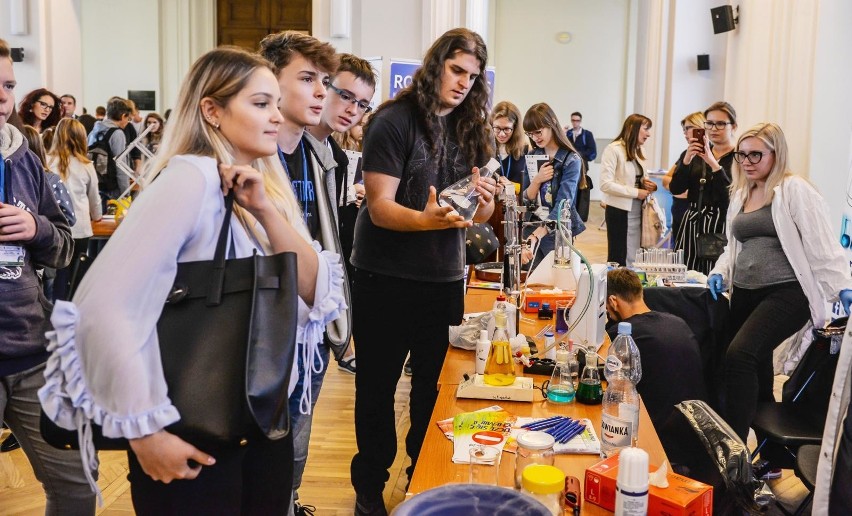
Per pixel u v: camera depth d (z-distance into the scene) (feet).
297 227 6.05
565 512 5.36
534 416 7.24
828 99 17.79
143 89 45.65
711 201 16.75
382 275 9.40
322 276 5.72
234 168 5.02
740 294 12.28
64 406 4.69
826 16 17.63
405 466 12.41
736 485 6.57
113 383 4.52
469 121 9.38
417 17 24.85
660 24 28.94
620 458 4.98
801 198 11.39
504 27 55.21
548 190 16.38
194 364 4.71
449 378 8.25
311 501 11.19
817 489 6.14
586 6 54.65
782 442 9.72
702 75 27.14
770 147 11.62
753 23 20.40
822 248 11.30
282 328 4.91
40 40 29.86
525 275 13.43
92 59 45.47
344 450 13.02
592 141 47.24
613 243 21.21
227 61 5.21
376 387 9.75
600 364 8.55
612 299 10.34
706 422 7.06
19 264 7.23
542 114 16.38
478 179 8.86
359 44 25.20
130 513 10.66
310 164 8.34
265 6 45.85
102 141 26.22
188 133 5.21
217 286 4.82
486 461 5.98
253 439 4.79
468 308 11.27
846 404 5.98
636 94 33.04
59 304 4.53
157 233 4.69
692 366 9.46
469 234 12.39
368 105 9.91
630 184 21.06
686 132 18.17
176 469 4.68
